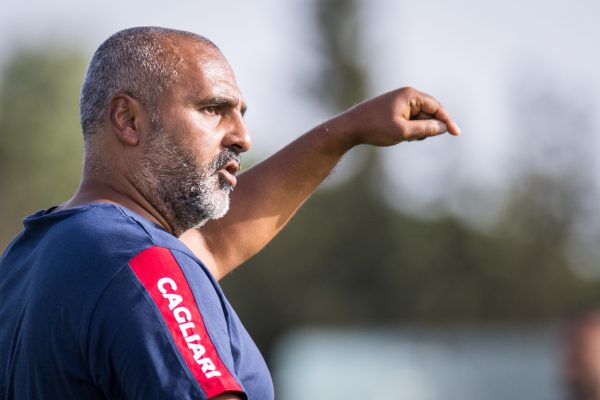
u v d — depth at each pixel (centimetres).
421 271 13075
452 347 5666
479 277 13162
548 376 5325
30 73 6500
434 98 1117
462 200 13512
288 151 1166
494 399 5434
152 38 928
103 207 873
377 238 13100
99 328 799
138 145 919
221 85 927
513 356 5444
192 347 798
